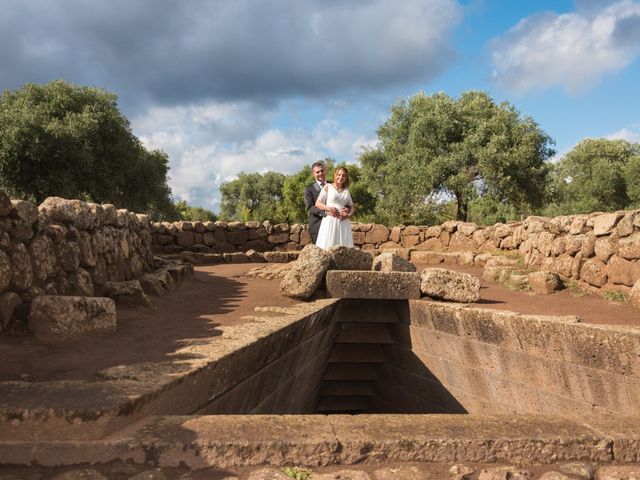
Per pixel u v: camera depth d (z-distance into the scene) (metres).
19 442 2.42
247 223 15.05
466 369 6.24
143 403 2.71
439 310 6.58
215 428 2.69
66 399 2.60
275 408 5.52
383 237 15.68
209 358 3.48
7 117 21.75
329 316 6.62
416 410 7.58
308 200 8.91
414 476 2.57
